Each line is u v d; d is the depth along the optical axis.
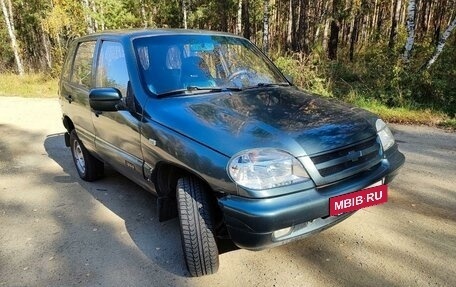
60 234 3.54
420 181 4.40
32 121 8.60
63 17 17.86
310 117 2.78
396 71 8.97
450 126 7.03
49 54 26.14
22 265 3.07
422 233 3.27
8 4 24.34
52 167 5.45
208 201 2.64
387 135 3.05
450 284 2.62
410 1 9.56
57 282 2.84
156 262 3.03
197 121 2.72
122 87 3.46
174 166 2.79
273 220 2.27
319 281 2.71
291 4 20.31
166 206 3.05
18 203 4.25
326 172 2.48
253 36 21.92
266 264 2.93
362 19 21.12
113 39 3.76
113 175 4.98
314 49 14.20
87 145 4.36
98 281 2.82
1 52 28.39
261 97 3.18
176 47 3.53
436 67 9.30
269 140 2.43
